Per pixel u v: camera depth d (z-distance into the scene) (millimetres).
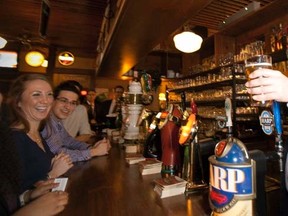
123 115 1957
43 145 1374
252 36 3271
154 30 1741
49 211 702
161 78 5027
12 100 1234
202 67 4094
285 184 779
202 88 3869
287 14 2680
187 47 2381
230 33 3475
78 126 2631
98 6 3270
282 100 553
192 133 886
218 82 3258
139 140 1676
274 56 2350
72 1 3143
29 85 1253
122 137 1944
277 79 550
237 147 594
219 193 582
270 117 811
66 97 1749
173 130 1051
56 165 1157
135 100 1739
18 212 705
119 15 1482
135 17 1482
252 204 564
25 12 3709
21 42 4934
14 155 837
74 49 5582
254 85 575
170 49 5305
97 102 3922
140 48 2311
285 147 784
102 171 1160
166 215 667
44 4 2609
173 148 1049
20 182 847
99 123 3590
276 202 976
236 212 557
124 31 1771
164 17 1477
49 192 822
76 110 2602
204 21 3963
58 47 5484
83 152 1444
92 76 6031
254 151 802
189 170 870
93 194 841
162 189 804
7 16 3861
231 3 3277
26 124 1247
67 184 960
